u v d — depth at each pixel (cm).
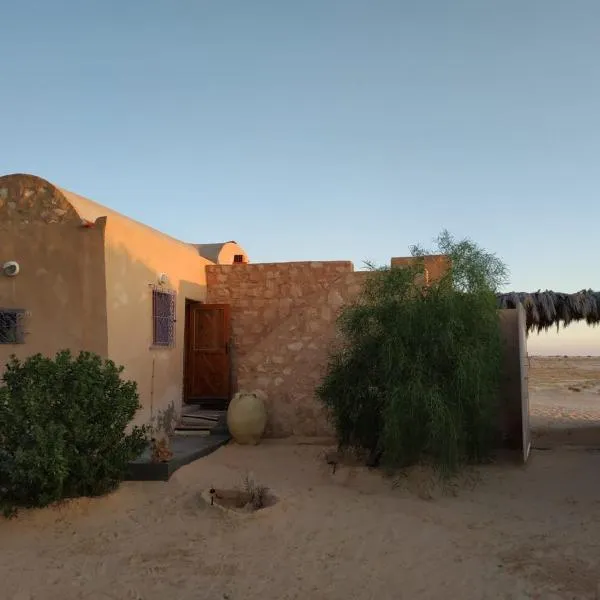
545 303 1212
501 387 940
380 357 802
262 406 1027
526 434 900
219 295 1202
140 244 958
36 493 642
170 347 1061
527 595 473
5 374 663
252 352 1112
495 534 606
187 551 565
